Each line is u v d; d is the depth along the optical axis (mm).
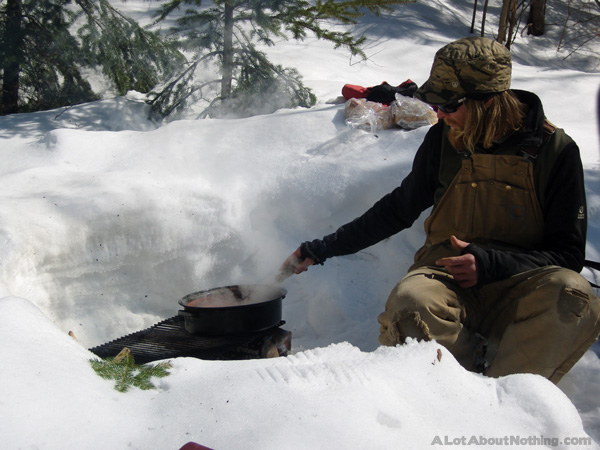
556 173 1965
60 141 3652
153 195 2891
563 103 4684
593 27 8391
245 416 1256
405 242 2918
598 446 1501
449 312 1896
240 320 2330
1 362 1281
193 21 5109
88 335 2705
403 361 1509
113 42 5023
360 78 5965
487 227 2055
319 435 1206
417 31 7441
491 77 1928
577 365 2076
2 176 3154
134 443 1194
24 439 1125
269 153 3430
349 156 3252
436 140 2172
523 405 1475
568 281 1805
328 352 1591
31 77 5043
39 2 4910
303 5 4891
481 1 8969
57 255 2607
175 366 1541
